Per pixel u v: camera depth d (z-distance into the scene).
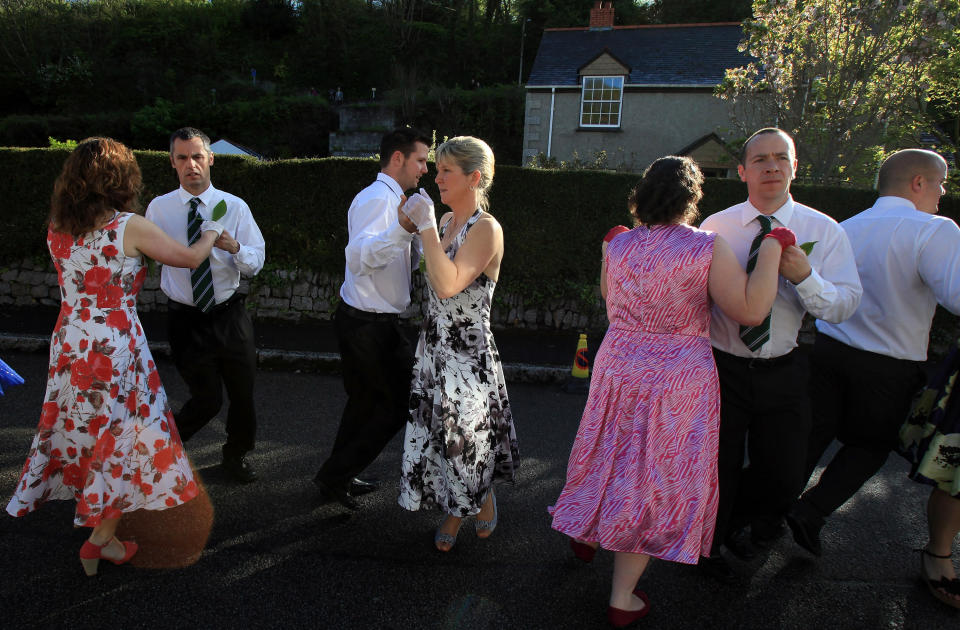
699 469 2.11
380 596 2.40
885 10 9.51
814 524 2.61
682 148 18.62
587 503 2.25
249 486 3.31
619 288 2.25
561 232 7.09
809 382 2.78
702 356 2.17
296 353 5.66
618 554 2.27
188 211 3.24
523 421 4.55
